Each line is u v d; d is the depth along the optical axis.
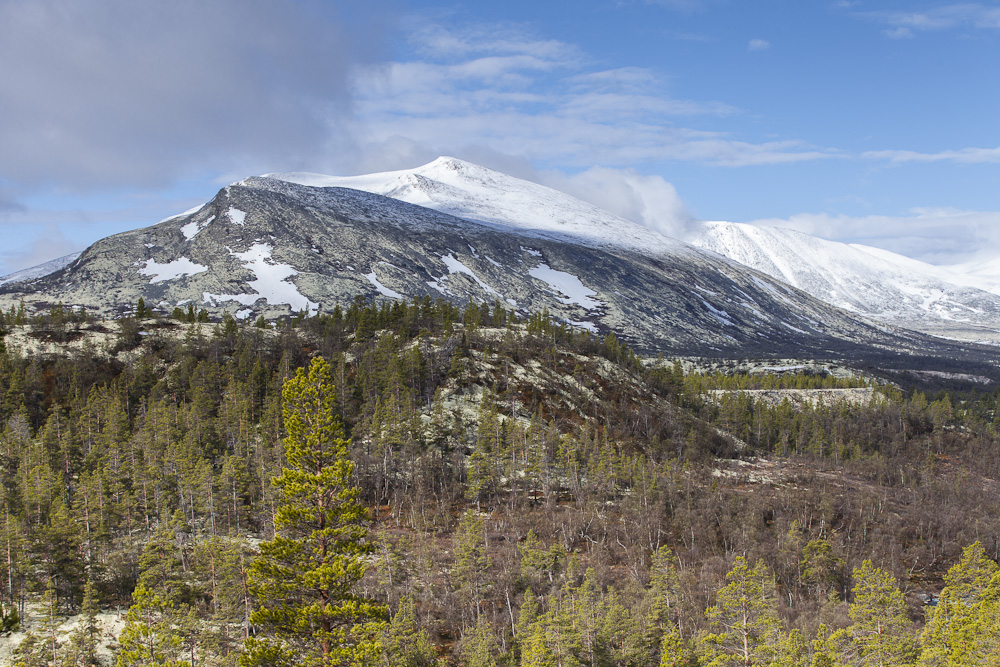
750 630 72.88
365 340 192.12
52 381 168.75
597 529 126.31
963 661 63.50
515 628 89.94
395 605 91.06
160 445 130.00
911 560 122.88
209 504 111.44
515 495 136.50
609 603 87.38
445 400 167.25
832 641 74.31
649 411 188.88
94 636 82.56
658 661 81.81
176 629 72.06
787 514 134.25
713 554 119.12
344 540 42.12
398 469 140.12
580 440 159.38
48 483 110.06
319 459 42.78
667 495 136.00
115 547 101.19
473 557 101.44
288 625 39.84
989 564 95.56
